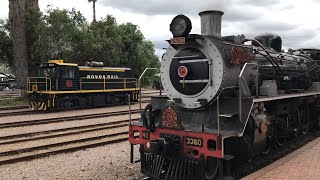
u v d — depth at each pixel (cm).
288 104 891
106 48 3156
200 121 669
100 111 1991
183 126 661
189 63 692
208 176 617
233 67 669
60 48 2703
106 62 3186
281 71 884
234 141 648
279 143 912
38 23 2548
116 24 3628
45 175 712
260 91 747
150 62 4684
